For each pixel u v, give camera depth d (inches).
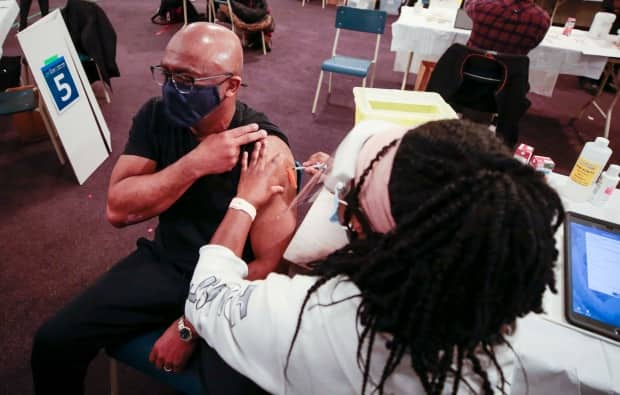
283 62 171.8
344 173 23.8
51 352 38.9
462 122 19.6
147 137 42.9
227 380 35.4
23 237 77.0
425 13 135.0
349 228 24.1
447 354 18.5
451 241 17.0
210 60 36.3
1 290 66.4
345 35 213.9
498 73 94.9
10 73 103.1
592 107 157.9
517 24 94.8
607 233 36.8
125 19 201.9
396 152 19.9
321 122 128.0
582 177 45.9
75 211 84.4
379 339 20.1
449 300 17.5
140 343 40.8
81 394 43.0
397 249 18.1
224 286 25.7
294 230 39.4
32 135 104.0
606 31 125.7
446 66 97.4
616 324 29.9
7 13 99.5
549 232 17.2
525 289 17.3
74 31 112.2
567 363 27.9
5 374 54.6
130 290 41.4
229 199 42.2
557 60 117.3
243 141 38.8
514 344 28.4
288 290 23.3
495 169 17.2
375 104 51.1
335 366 21.2
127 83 139.8
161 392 54.2
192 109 38.2
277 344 22.0
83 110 93.6
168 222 44.8
